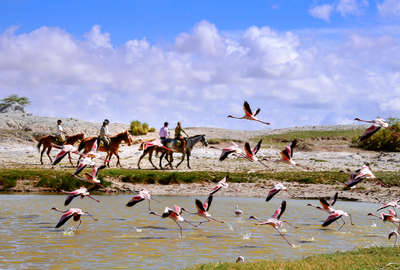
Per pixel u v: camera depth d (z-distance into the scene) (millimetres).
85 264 11188
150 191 27109
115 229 15906
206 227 16719
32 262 11297
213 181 29812
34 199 22781
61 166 32250
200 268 10102
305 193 27031
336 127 83125
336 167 36000
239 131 74875
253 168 34719
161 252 12617
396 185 28203
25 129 56781
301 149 53312
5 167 30391
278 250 13141
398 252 11727
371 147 52125
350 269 9719
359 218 19531
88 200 23141
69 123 60156
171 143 33125
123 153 42969
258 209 21484
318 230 16562
